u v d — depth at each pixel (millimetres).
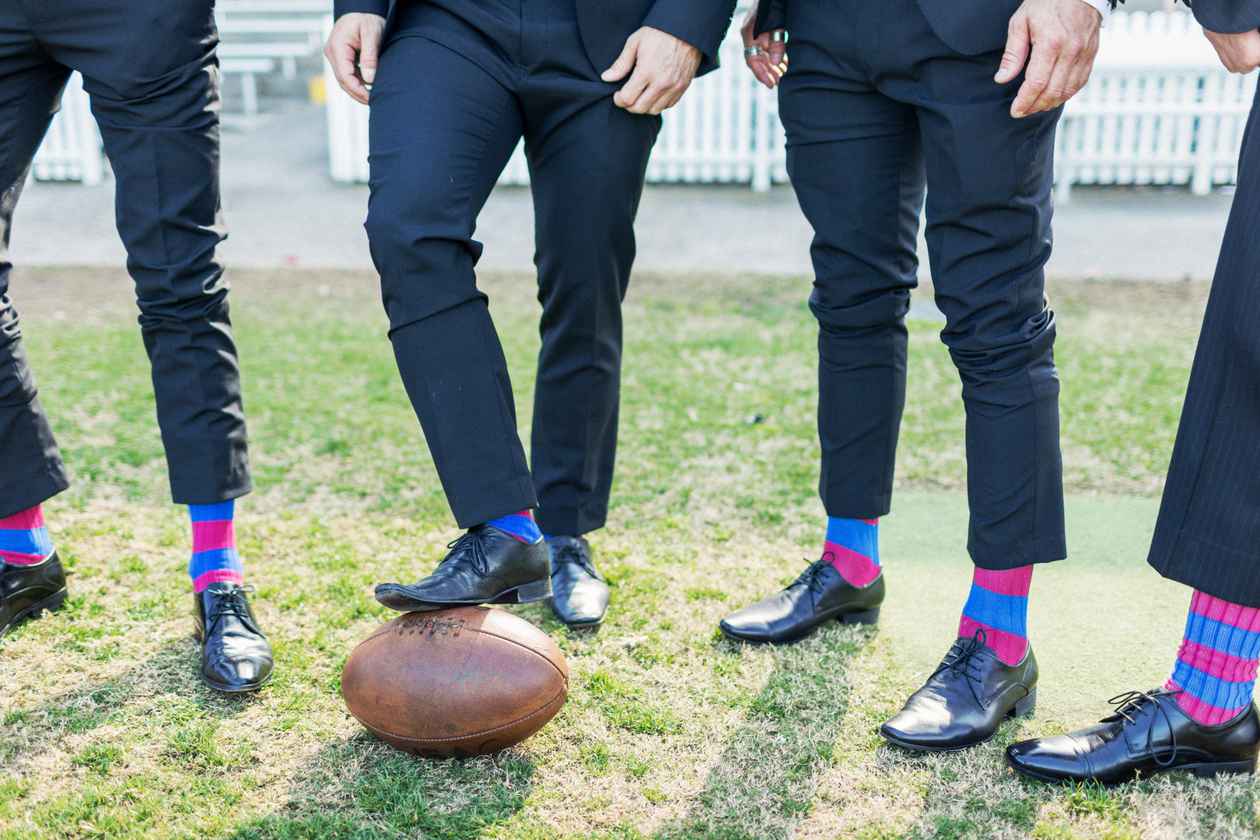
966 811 1963
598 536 3074
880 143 2197
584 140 2275
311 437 3867
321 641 2514
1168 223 7641
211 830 1918
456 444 2049
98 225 7797
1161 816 1941
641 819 1947
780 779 2055
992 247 2043
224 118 11562
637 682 2367
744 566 2898
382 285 2064
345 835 1903
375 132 2117
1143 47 8305
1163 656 2461
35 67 2297
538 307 5637
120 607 2666
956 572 2877
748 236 7410
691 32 2207
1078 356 4719
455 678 1988
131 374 4535
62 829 1924
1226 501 1885
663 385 4391
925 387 4348
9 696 2305
